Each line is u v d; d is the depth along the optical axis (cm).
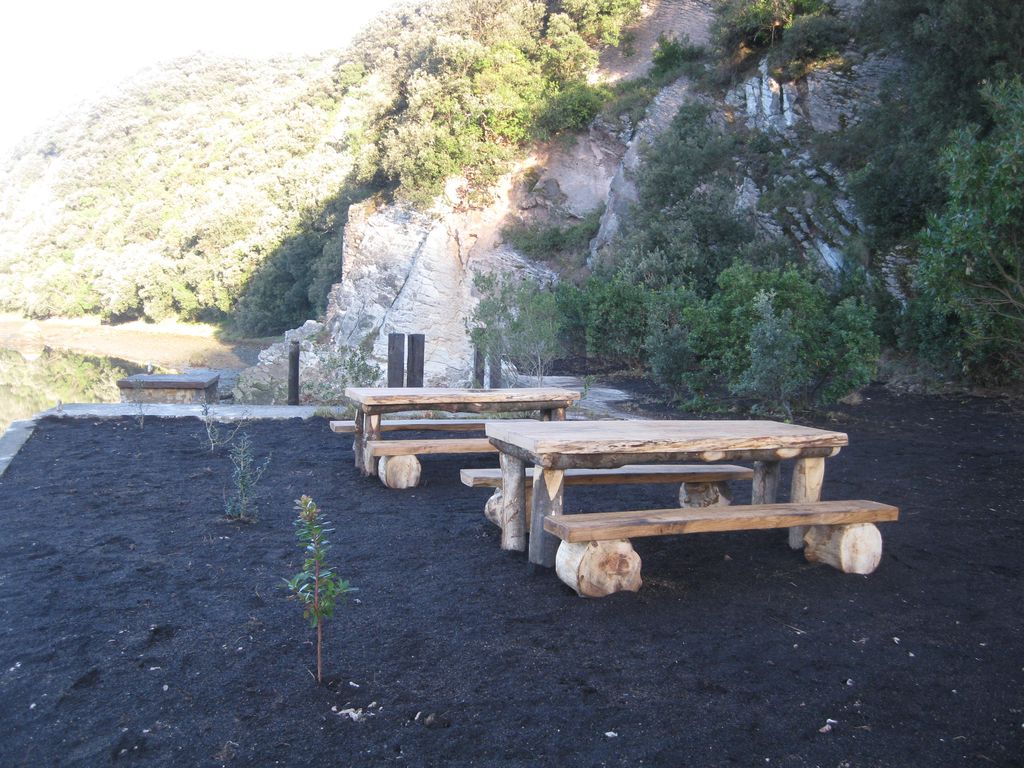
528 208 2670
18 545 461
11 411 1898
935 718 275
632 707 279
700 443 401
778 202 1748
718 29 2334
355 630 341
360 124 4912
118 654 320
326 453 743
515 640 331
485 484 487
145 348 4366
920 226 1457
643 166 2036
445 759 249
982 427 934
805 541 438
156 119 8056
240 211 4878
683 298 1313
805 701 284
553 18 2864
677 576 409
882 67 1917
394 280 2627
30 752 254
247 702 283
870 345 952
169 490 595
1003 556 456
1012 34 1344
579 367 1662
